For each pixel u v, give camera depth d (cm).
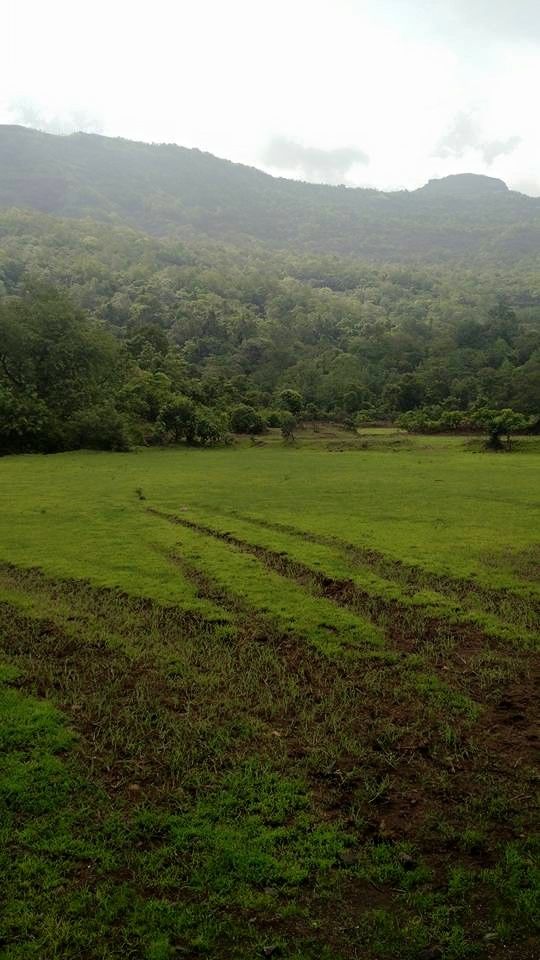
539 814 623
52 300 4922
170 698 853
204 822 604
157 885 533
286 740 754
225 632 1076
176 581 1360
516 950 477
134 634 1076
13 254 14575
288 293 15500
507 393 6938
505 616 1177
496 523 1959
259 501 2342
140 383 5609
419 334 12212
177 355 8419
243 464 3662
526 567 1484
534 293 17425
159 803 636
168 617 1159
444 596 1281
